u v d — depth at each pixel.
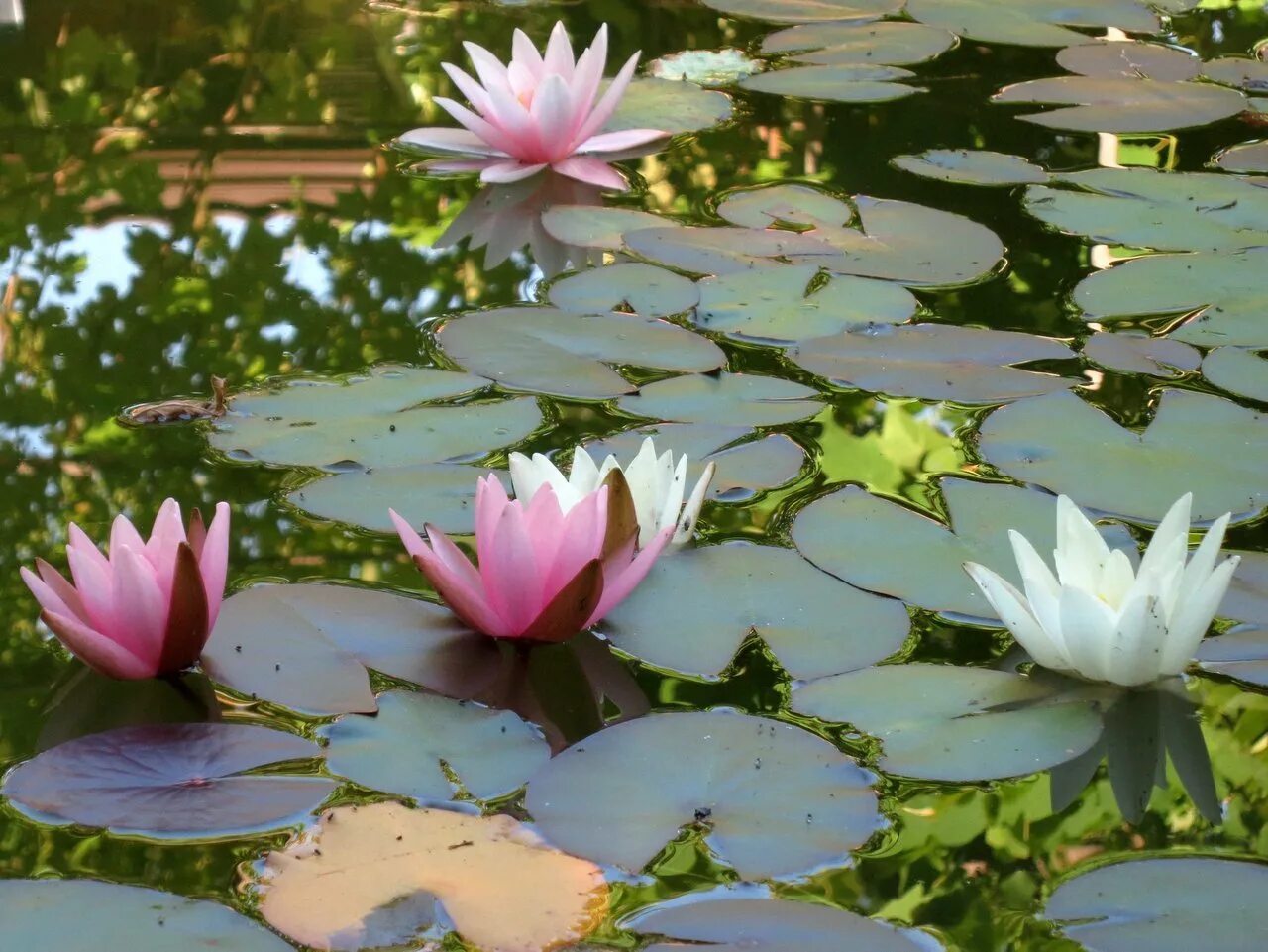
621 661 1.28
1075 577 1.28
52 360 1.86
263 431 1.69
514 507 1.23
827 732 1.18
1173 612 1.23
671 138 2.80
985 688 1.25
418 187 2.52
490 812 1.06
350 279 2.14
